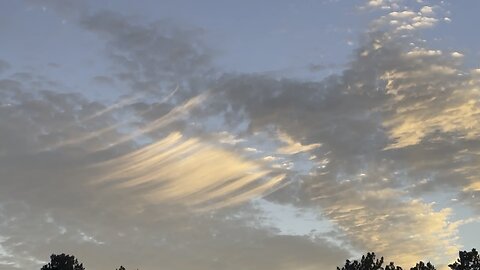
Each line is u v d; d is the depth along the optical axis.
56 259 77.12
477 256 67.19
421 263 70.00
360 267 69.94
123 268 79.06
